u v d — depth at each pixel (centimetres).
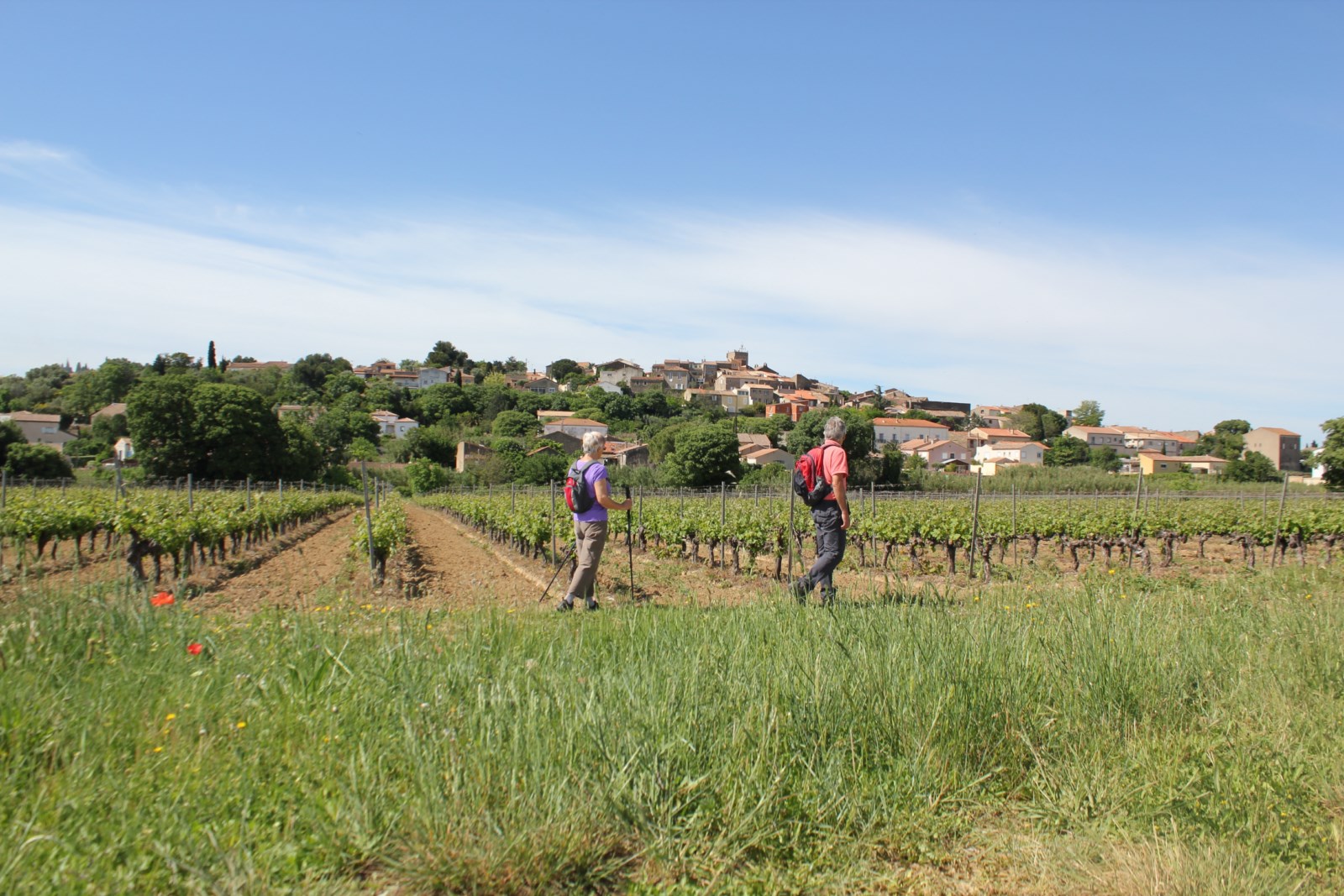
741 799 277
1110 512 1752
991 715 347
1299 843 272
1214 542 2008
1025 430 11894
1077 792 306
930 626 431
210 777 280
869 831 283
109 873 224
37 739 303
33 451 4147
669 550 1563
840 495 650
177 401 5050
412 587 1016
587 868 254
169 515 1281
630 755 289
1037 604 558
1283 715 375
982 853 279
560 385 14575
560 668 365
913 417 12600
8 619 409
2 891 213
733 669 362
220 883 221
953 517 1402
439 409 10669
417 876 241
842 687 350
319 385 12050
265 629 447
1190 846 271
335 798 270
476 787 264
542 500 1941
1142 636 451
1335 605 566
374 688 341
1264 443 8750
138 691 346
